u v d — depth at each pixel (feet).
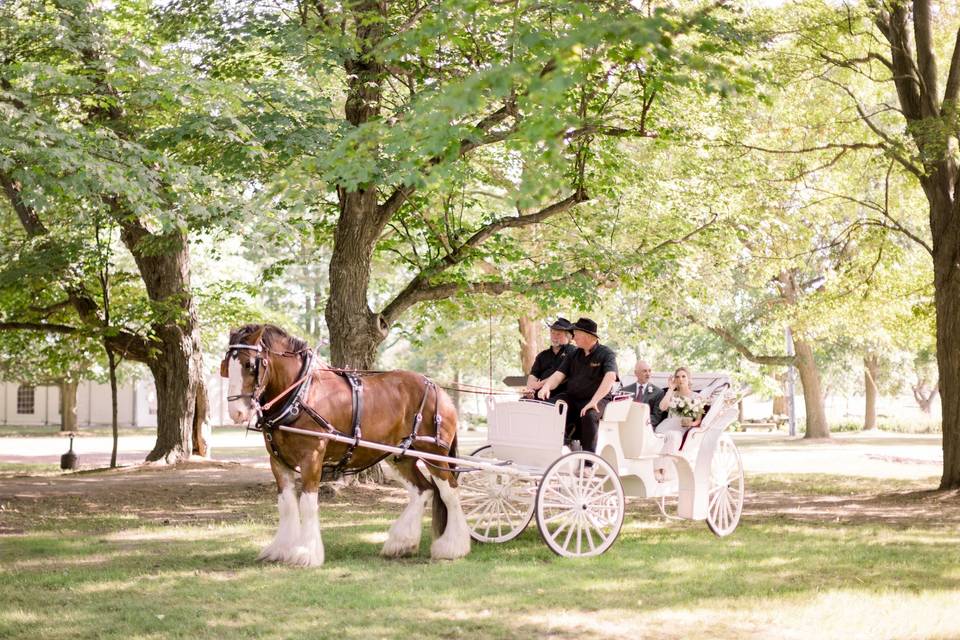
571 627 21.62
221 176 45.14
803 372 123.44
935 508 46.78
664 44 20.70
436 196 44.01
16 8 48.26
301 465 29.19
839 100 65.87
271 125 44.19
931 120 50.65
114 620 22.48
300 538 29.27
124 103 46.62
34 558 30.86
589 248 55.01
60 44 44.88
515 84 26.91
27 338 80.23
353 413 30.17
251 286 75.66
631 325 100.22
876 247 65.31
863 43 61.87
